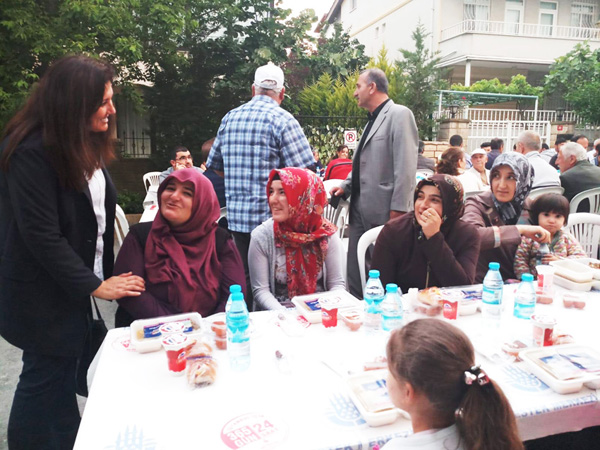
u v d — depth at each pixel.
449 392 0.94
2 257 1.71
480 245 2.45
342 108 9.28
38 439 1.84
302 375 1.44
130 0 6.12
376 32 17.61
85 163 1.67
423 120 10.14
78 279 1.71
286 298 2.39
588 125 12.36
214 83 8.70
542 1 14.88
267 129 2.95
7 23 5.17
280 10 8.68
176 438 1.15
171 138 8.45
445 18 14.30
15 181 1.60
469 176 4.67
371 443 1.13
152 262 2.04
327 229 2.44
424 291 1.98
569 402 1.30
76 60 1.65
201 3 7.84
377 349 1.62
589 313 1.96
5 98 5.29
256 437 1.14
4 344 3.23
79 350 1.84
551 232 2.77
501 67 15.20
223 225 3.59
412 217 2.36
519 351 1.54
